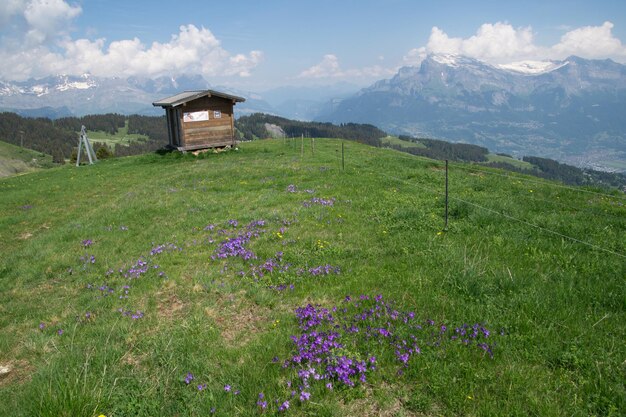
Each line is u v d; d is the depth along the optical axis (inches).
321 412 205.3
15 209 938.7
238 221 602.5
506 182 873.5
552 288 322.7
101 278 438.9
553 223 508.4
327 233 522.3
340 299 336.5
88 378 241.8
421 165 1139.9
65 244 571.2
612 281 327.3
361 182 850.1
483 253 412.5
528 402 201.8
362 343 261.6
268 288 371.9
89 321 341.1
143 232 602.5
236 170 1104.8
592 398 204.1
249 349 269.3
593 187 848.3
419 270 378.3
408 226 525.0
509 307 297.7
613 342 244.4
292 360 248.4
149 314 341.4
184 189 909.2
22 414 216.4
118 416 216.1
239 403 216.4
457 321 280.2
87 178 1330.0
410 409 209.2
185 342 283.4
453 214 578.6
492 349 245.3
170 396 231.0
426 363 235.1
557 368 230.4
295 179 927.0
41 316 362.6
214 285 382.6
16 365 288.0
